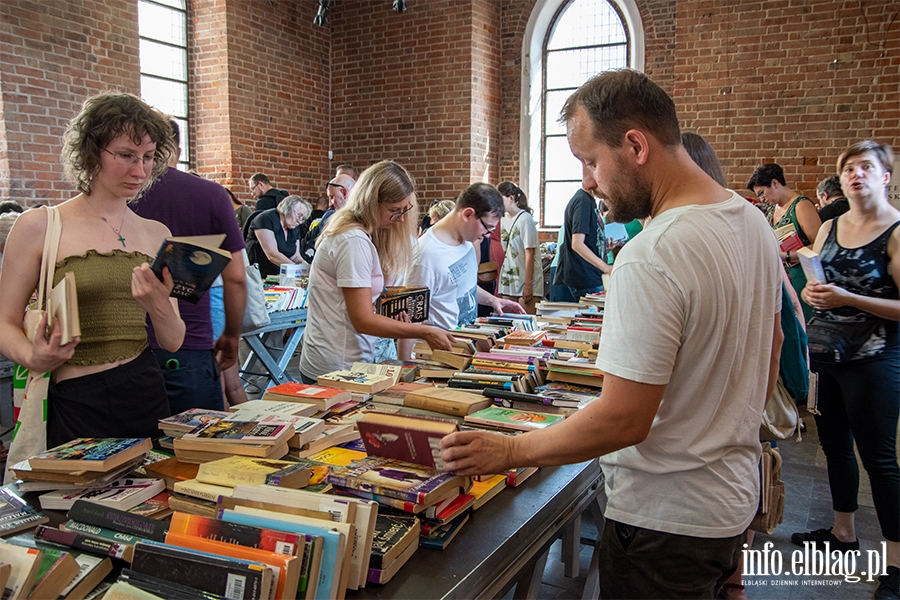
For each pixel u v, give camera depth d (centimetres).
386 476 122
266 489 110
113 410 155
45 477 127
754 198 695
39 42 574
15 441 152
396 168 225
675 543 117
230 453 135
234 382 289
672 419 114
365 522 104
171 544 101
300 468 124
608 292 111
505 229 546
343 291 217
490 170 861
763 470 211
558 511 146
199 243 140
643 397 104
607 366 107
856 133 656
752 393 116
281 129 821
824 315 246
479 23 808
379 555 105
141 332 162
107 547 106
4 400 345
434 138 830
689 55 709
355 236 215
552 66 870
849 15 647
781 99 679
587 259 419
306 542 96
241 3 755
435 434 122
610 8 828
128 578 94
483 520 128
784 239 263
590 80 118
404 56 835
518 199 550
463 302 284
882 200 240
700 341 108
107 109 148
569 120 121
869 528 290
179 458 138
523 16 848
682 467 114
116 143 149
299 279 489
